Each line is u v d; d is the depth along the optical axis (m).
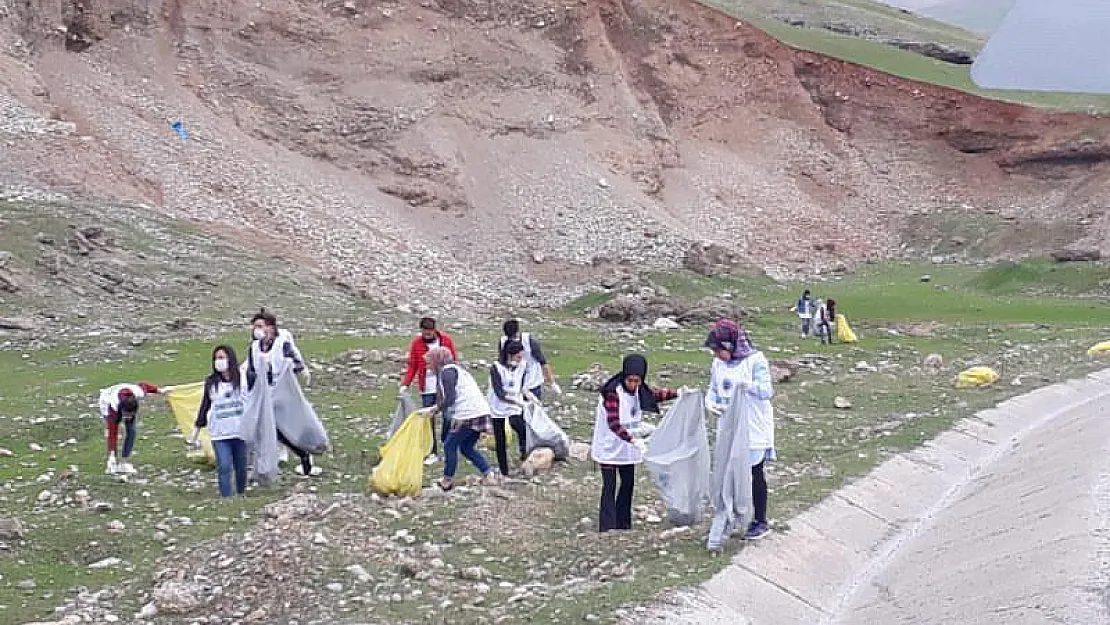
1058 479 13.73
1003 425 20.25
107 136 47.38
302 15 60.72
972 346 32.66
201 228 40.62
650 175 63.84
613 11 71.00
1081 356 30.14
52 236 32.84
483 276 50.72
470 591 10.36
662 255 53.84
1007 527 12.14
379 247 47.88
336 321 32.12
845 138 73.56
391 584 10.52
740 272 52.81
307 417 14.87
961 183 71.56
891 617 10.31
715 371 11.98
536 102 63.91
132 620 9.75
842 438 18.70
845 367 27.64
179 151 48.97
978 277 54.00
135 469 15.30
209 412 14.02
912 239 66.88
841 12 111.12
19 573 11.05
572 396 21.33
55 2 52.81
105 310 29.89
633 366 12.34
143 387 15.45
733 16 75.81
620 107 66.06
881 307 45.03
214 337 27.62
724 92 72.75
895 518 14.11
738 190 67.19
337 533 11.77
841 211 69.00
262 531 11.70
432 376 15.84
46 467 15.55
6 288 29.47
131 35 55.75
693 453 12.36
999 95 79.50
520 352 15.16
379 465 13.97
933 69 86.75
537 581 10.79
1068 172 70.44
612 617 9.40
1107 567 9.86
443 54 62.91
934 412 21.19
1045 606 9.27
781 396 23.00
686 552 11.56
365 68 60.59
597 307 44.94
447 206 55.97
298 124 56.84
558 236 55.00
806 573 11.49
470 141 60.38
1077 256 54.81
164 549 11.79
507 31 65.62
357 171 56.31
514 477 14.89
